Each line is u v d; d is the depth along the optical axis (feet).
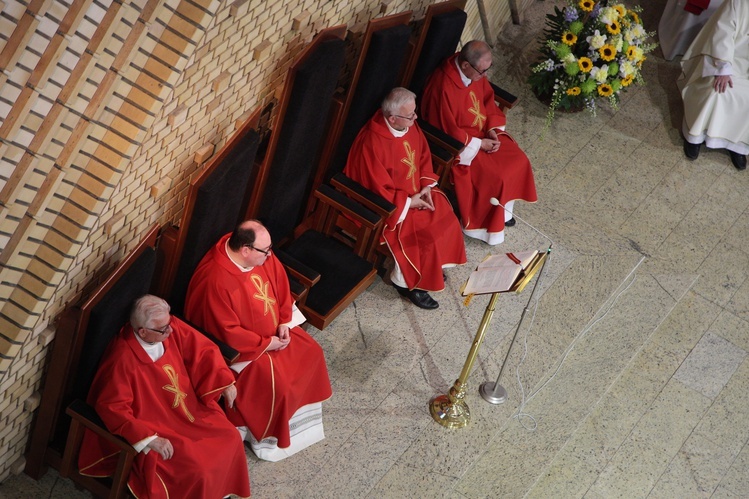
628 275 87.97
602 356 81.30
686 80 103.04
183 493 58.39
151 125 52.85
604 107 104.42
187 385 60.49
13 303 53.36
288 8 62.80
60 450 61.16
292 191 70.23
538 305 82.99
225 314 62.54
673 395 81.76
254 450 66.85
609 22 93.15
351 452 69.00
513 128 99.30
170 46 52.16
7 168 50.08
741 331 87.92
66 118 51.47
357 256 72.95
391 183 74.49
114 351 57.41
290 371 65.31
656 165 100.07
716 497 75.97
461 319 79.82
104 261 58.13
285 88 63.21
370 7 75.15
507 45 106.01
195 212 59.21
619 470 75.87
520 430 74.23
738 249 94.22
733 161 102.22
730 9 96.12
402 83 79.97
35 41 48.49
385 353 75.72
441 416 72.08
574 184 95.66
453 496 69.15
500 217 84.17
